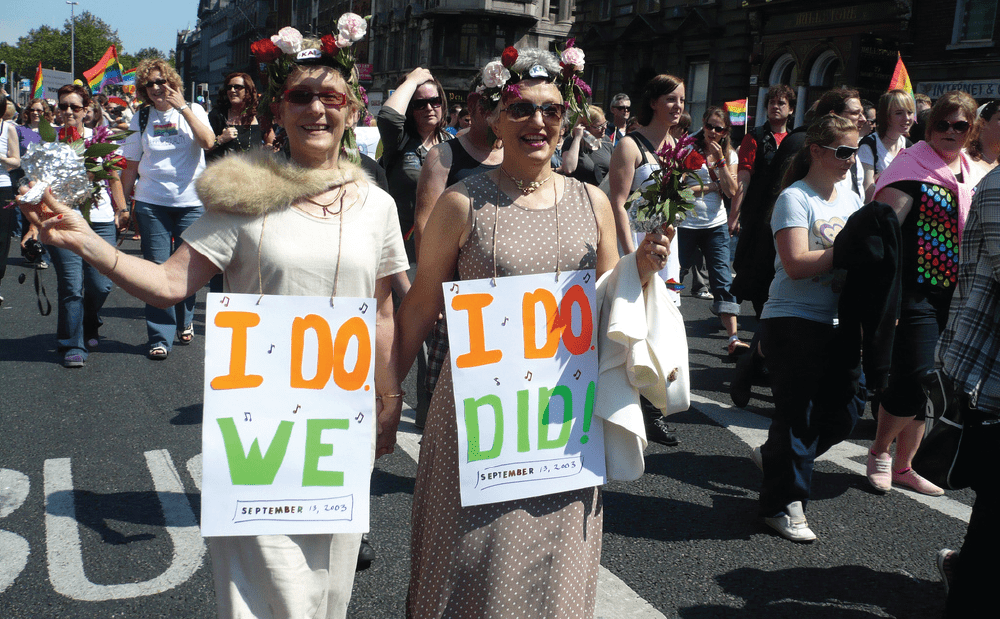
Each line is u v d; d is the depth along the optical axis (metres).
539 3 39.88
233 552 2.11
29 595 3.00
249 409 2.07
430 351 3.23
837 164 3.61
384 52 45.59
